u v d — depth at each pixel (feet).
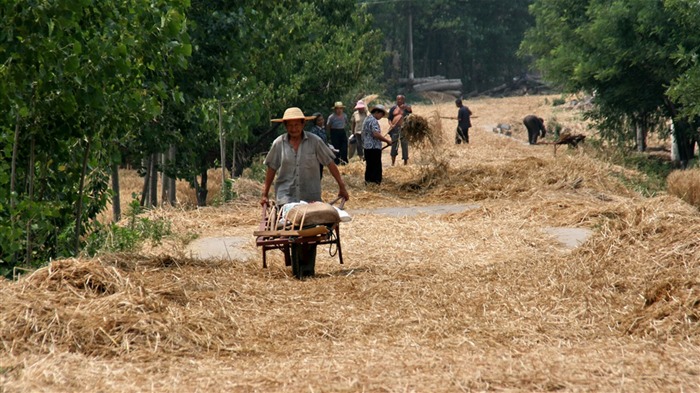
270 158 103.71
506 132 430.20
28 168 120.88
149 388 56.90
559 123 467.93
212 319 74.79
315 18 300.20
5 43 102.06
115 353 65.46
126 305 72.49
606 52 302.45
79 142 126.41
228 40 176.96
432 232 132.46
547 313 79.87
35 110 110.11
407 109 252.83
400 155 319.27
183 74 171.42
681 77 259.19
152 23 117.39
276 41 231.71
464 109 350.02
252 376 59.57
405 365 61.26
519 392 54.90
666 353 63.57
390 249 118.32
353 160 278.87
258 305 83.20
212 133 216.13
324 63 288.92
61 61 104.47
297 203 99.96
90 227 140.15
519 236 127.44
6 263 118.32
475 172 198.49
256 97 210.18
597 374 58.54
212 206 169.07
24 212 109.91
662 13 282.56
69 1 100.73
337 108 245.65
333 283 93.61
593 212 140.97
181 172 195.11
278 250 117.70
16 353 64.28
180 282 88.69
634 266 88.22
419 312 80.43
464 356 63.98
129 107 120.88
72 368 60.80
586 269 92.07
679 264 85.20
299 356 66.54
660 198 100.73
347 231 133.59
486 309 81.82
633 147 379.35
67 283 76.33
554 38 360.07
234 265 104.37
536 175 189.47
